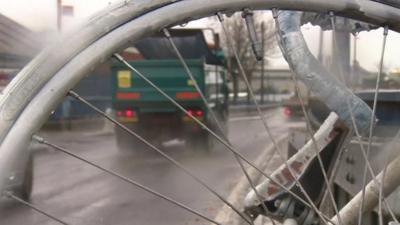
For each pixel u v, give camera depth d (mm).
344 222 2201
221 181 11305
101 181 11641
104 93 28359
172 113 16922
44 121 1619
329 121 2332
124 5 1717
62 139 21969
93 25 1684
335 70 2533
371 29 2092
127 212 8602
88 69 1659
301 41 2021
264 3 1852
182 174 12367
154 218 8148
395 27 1963
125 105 17234
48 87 1624
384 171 2131
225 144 2227
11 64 12430
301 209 2303
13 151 1566
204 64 16750
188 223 7586
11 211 7098
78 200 9562
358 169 3971
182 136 16828
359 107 2023
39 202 9227
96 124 27969
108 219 8109
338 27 2082
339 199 4867
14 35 13703
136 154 16922
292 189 2307
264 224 2918
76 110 27109
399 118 3875
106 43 1679
